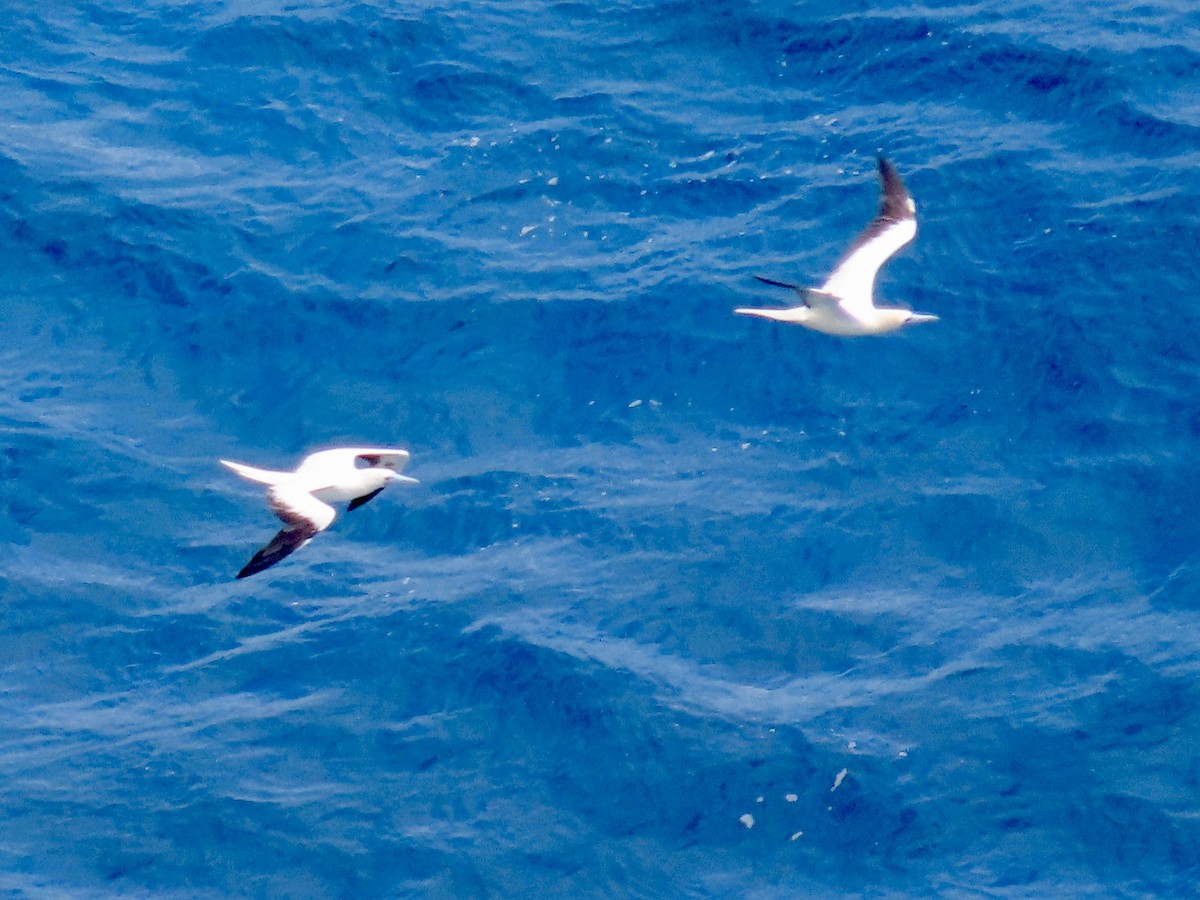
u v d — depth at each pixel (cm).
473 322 3994
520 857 3047
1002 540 3562
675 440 3778
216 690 3325
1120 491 3625
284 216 4247
